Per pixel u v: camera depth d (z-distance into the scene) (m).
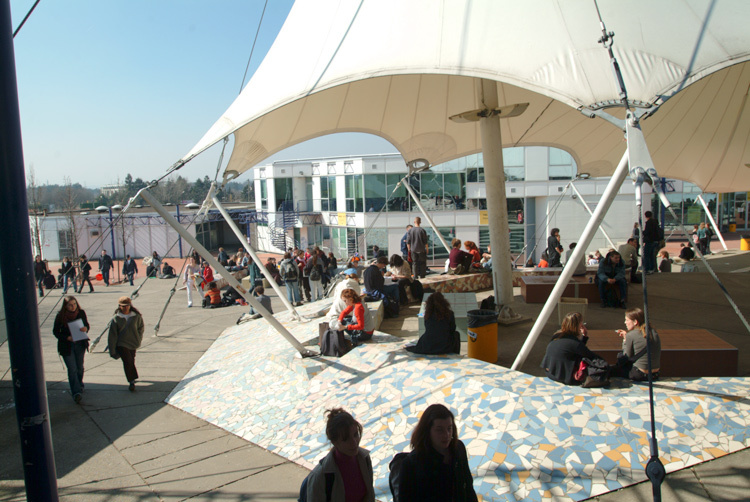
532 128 16.02
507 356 7.58
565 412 4.77
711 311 9.81
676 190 39.62
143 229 45.09
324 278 17.84
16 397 2.80
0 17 2.71
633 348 5.51
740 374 6.30
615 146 17.64
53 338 12.32
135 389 8.06
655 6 6.07
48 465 2.87
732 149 15.33
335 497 2.91
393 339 7.80
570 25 6.10
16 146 2.76
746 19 5.75
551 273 13.37
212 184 11.02
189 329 12.47
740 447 4.31
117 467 5.47
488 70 6.01
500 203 9.56
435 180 37.38
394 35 7.01
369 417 5.65
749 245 24.05
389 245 38.94
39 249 35.00
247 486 4.88
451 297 10.36
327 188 43.31
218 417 6.75
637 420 4.60
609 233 33.97
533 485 4.17
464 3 6.89
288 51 8.68
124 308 7.98
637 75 5.36
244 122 7.34
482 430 4.84
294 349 8.05
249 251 11.69
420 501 2.66
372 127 13.60
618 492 4.00
